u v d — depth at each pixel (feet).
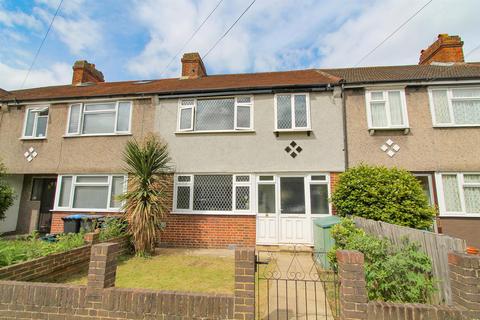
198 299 10.78
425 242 13.60
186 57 47.93
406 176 25.21
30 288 11.58
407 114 30.94
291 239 30.58
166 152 31.96
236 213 31.68
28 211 38.93
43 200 39.24
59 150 36.52
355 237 15.80
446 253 11.89
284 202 31.68
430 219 23.97
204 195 32.99
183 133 34.42
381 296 12.03
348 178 26.71
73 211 34.60
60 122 37.47
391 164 30.30
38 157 36.83
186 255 27.07
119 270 21.30
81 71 51.03
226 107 34.76
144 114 35.96
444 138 30.01
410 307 9.79
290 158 32.09
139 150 28.27
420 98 31.32
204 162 33.37
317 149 31.86
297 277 19.94
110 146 35.60
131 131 35.63
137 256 25.89
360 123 31.76
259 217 31.50
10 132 38.34
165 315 10.76
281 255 27.94
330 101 32.73
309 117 32.37
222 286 17.57
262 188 32.37
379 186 24.73
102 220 30.32
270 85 33.40
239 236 31.19
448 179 29.53
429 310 9.69
